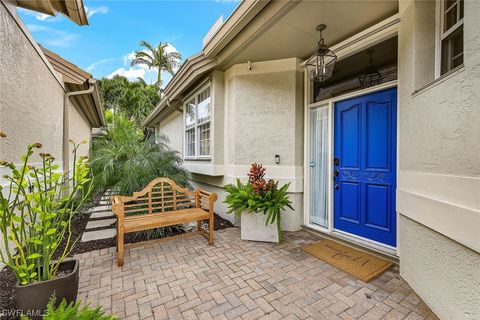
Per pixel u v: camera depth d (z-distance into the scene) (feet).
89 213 16.40
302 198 13.34
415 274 7.11
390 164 9.73
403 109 7.84
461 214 5.08
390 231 9.70
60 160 15.29
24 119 9.53
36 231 6.23
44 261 6.04
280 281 7.94
